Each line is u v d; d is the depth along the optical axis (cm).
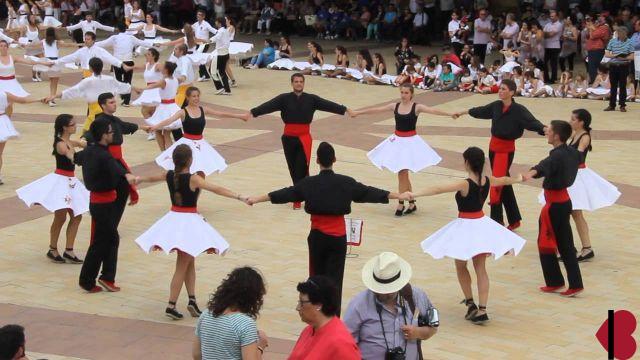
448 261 1533
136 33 3503
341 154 2272
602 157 2247
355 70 3472
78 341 1199
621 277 1467
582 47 3566
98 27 3675
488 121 2706
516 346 1199
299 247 1597
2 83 2489
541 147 2358
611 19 3591
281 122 2661
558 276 1391
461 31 3738
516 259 1555
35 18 3922
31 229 1697
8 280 1434
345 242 1230
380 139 2439
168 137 2261
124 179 1439
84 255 1564
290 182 2009
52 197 1480
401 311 880
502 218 1681
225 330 840
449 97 3086
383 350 869
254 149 2322
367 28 4550
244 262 1515
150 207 1839
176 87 2191
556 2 4094
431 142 2414
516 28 3588
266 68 3750
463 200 1260
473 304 1280
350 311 881
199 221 1257
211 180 2023
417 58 3491
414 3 4438
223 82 3120
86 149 1348
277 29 4809
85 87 2178
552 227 1369
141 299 1362
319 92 3181
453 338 1224
